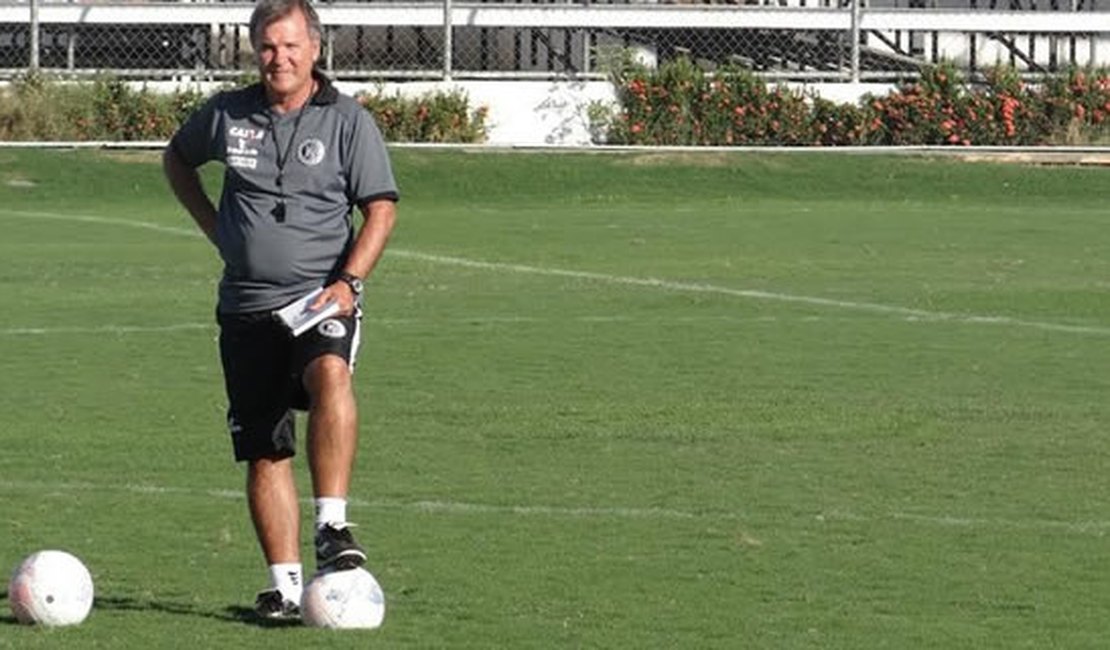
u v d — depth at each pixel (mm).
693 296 36938
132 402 26016
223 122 15570
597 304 35875
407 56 67438
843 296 37000
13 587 15258
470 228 49219
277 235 15406
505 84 64312
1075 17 66062
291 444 15766
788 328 32938
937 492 20625
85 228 48938
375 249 15391
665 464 22094
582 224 50125
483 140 63281
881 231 48562
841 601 16234
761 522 19188
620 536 18578
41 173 56750
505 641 14914
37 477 21250
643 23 65625
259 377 15617
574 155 59719
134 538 18453
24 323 33219
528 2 66312
